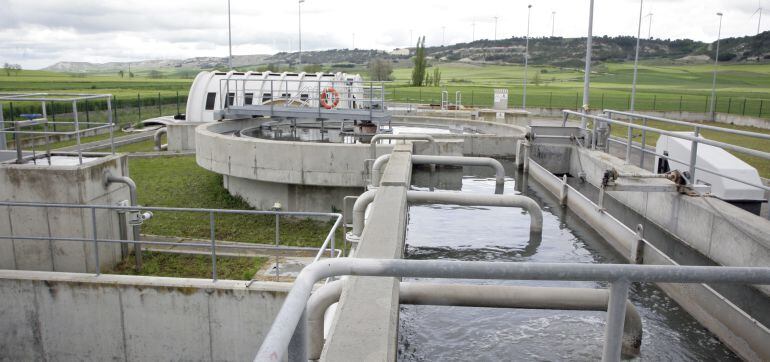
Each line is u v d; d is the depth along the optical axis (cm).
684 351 492
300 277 220
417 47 8625
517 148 1447
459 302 433
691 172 778
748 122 3569
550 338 494
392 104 4234
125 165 1145
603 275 255
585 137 1288
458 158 1160
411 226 864
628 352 473
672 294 609
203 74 2588
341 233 1294
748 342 475
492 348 477
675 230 770
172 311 809
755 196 835
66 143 2595
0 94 1095
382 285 429
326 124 2020
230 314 800
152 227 1319
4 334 843
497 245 782
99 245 1051
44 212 1016
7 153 1191
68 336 839
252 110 1756
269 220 1391
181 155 2241
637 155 1512
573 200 963
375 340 347
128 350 834
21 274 832
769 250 558
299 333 209
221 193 1611
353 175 1338
